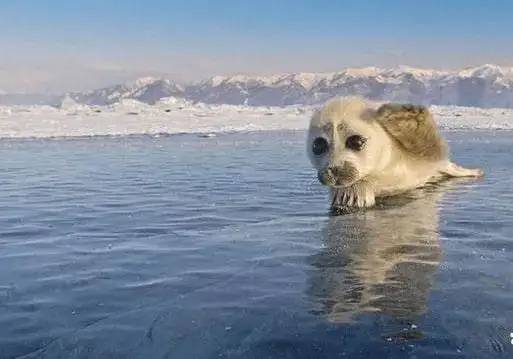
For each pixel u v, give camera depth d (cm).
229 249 68
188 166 164
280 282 54
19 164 173
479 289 52
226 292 52
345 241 71
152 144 251
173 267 60
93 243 72
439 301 49
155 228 81
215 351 40
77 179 137
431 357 38
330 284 54
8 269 60
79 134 307
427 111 105
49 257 65
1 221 86
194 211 94
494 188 116
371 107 106
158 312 47
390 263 61
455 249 67
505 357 38
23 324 45
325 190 116
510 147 215
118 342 41
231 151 214
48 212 94
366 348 40
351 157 96
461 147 215
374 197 102
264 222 84
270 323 44
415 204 98
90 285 54
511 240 71
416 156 110
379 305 48
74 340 42
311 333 42
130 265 61
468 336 41
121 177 140
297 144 249
